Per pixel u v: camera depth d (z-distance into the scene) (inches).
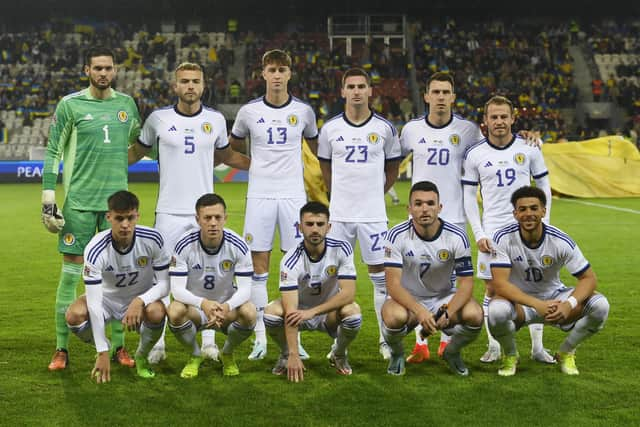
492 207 196.2
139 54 1219.9
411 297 171.2
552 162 696.4
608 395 155.1
